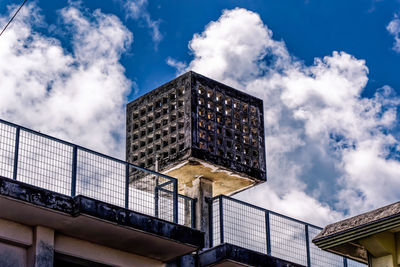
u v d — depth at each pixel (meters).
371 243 18.62
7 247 17.62
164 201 20.19
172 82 24.08
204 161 22.77
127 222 18.19
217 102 24.05
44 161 17.97
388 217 17.83
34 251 17.66
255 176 23.78
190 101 23.28
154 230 18.62
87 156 18.70
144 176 23.39
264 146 24.56
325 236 18.94
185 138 22.98
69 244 18.45
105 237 18.64
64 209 17.47
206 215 22.36
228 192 24.33
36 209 17.25
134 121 24.66
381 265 18.56
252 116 24.75
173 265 20.20
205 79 23.97
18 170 17.50
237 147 24.08
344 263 22.81
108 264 19.03
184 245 19.14
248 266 20.20
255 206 21.67
